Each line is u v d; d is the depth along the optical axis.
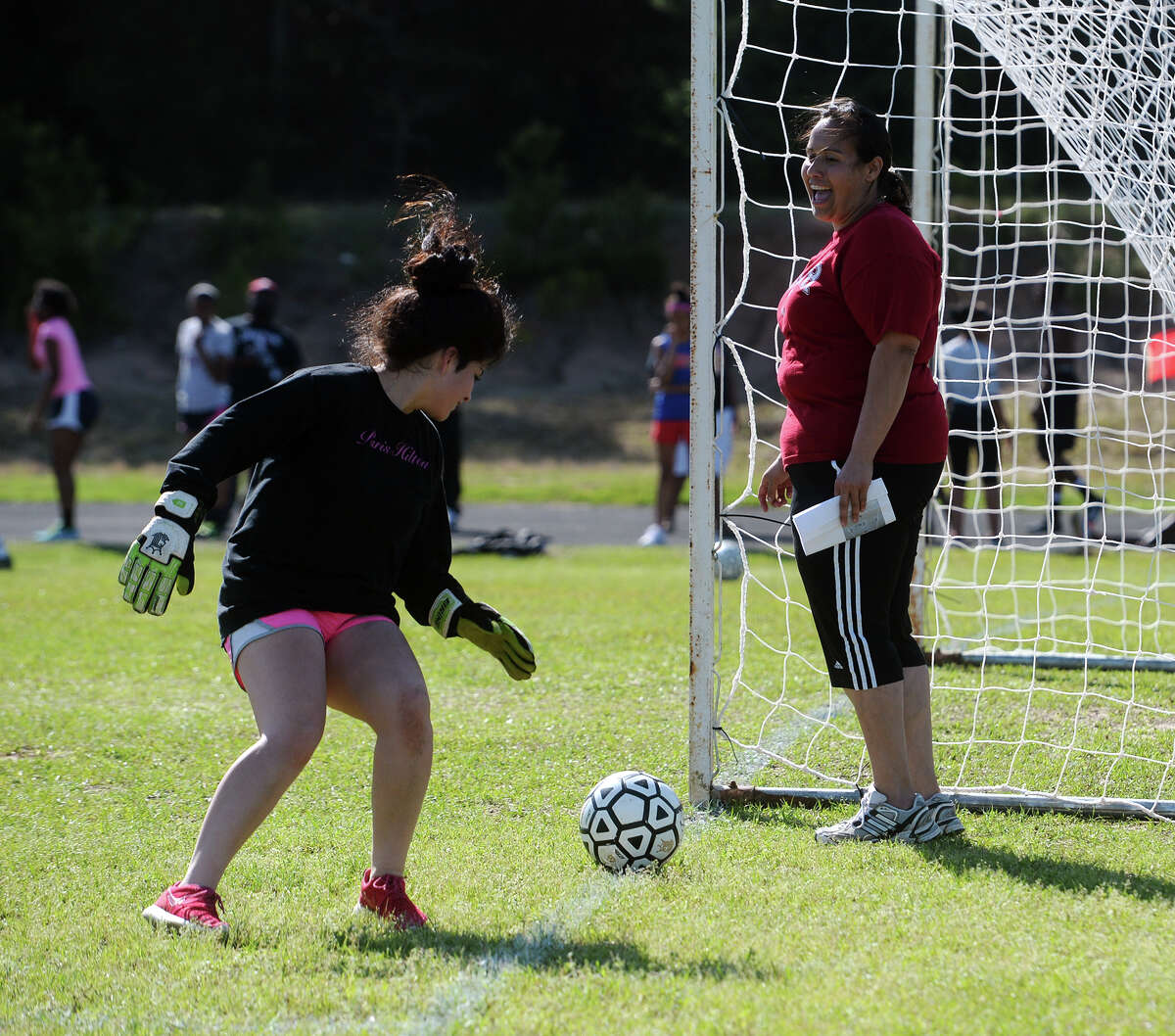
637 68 97.44
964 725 14.43
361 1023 7.09
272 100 97.88
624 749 13.57
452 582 9.41
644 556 31.41
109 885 9.70
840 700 15.59
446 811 11.57
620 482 48.25
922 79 16.50
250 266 72.19
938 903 8.88
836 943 8.14
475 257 8.70
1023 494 38.69
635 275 73.56
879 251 9.75
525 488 46.69
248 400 8.44
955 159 42.28
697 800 11.68
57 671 17.89
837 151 10.21
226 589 8.65
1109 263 54.38
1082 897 8.99
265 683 8.33
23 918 8.98
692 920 8.61
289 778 8.29
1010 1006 7.14
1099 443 16.39
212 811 8.34
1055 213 15.86
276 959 7.98
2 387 62.88
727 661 17.84
